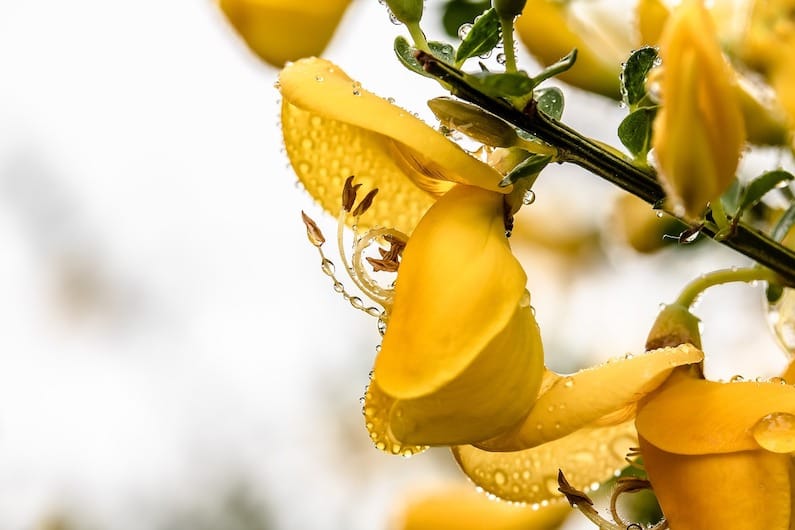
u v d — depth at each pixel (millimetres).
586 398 186
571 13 222
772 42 209
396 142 192
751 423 187
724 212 193
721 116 175
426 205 197
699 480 188
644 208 236
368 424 189
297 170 197
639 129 188
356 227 192
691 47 174
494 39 185
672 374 193
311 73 186
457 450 202
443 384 182
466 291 183
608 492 226
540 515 235
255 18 226
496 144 187
